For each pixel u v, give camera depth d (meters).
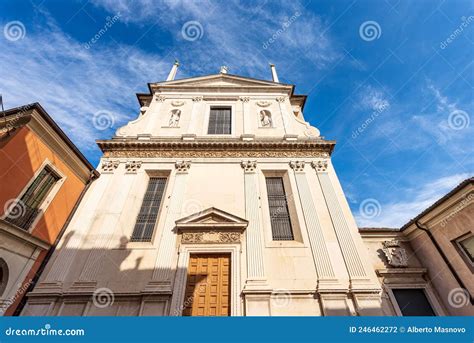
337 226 10.55
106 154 13.09
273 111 16.58
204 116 15.96
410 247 10.38
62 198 10.07
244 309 8.23
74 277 8.88
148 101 18.52
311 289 8.67
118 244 9.80
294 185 12.18
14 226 7.61
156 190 12.24
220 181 12.09
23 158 8.42
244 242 9.99
